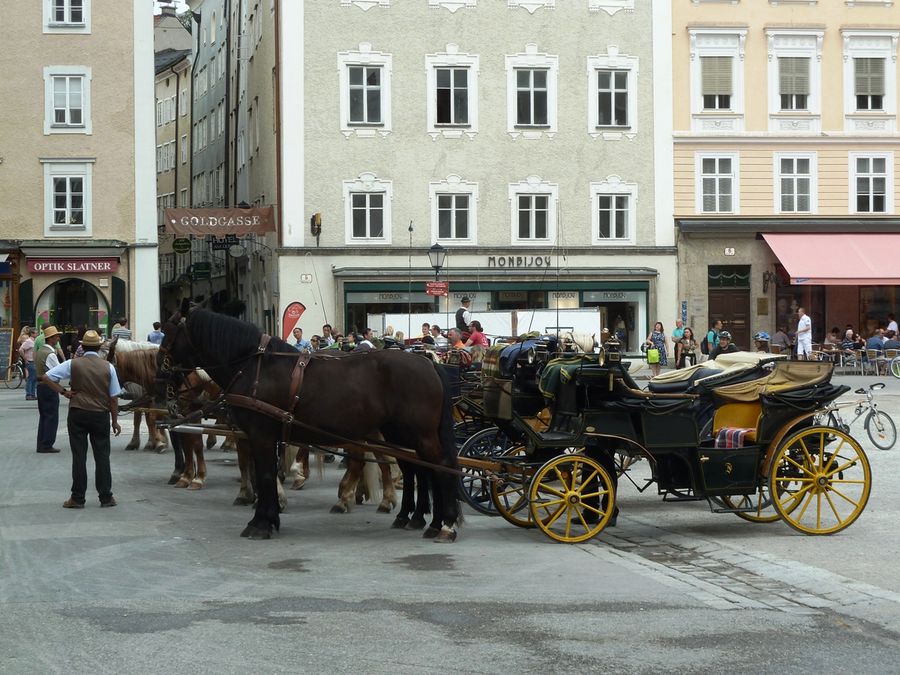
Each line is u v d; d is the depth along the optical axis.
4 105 44.75
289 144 45.03
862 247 46.44
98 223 45.09
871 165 47.78
